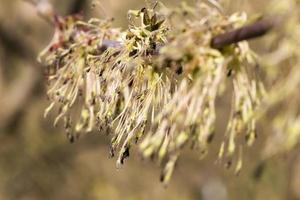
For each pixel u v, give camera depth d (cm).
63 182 110
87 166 112
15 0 105
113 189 111
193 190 108
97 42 39
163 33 34
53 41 44
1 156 107
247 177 89
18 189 108
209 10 30
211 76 28
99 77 36
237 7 34
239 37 28
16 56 109
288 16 25
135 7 68
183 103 29
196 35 29
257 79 29
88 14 73
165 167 28
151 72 33
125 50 35
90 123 37
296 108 26
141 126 33
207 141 28
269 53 27
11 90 107
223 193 101
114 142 34
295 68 25
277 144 26
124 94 34
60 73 39
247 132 29
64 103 38
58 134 107
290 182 82
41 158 108
